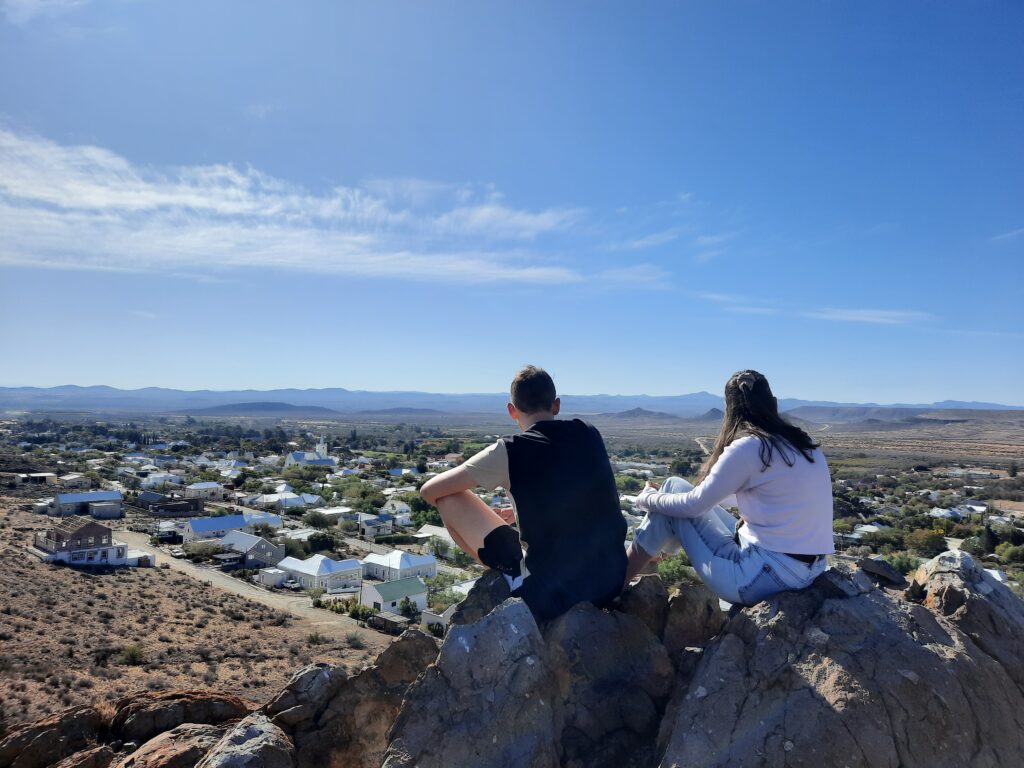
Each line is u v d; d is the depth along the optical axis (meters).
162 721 4.46
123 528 67.75
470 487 3.91
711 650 3.32
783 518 3.55
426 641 3.97
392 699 3.78
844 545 55.09
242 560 58.16
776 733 2.84
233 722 4.44
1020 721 3.03
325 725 3.66
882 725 2.80
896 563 38.78
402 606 44.97
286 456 146.50
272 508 84.12
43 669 24.11
